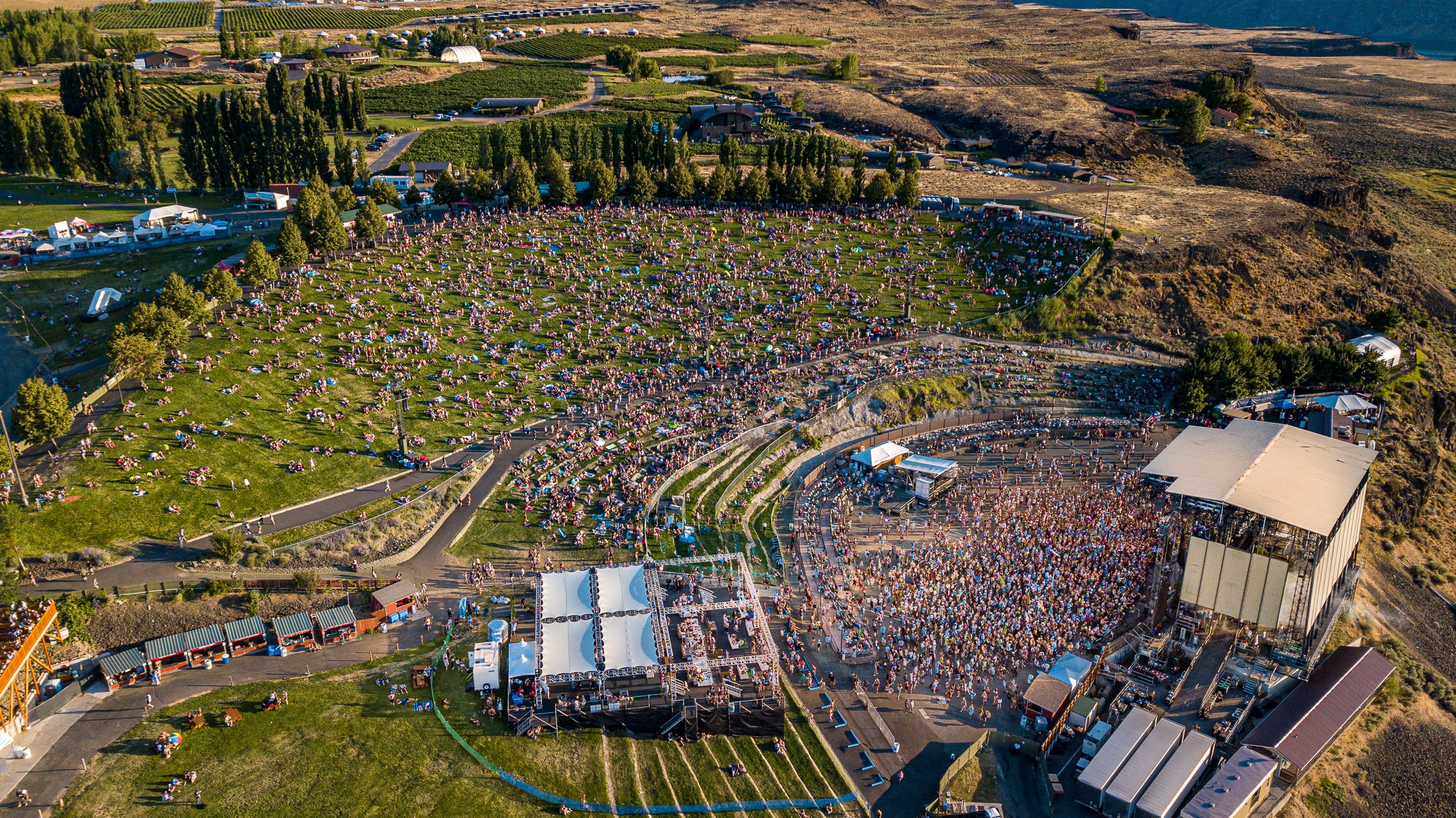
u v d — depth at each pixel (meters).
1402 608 127.12
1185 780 86.56
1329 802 93.44
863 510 131.75
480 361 151.50
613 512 120.75
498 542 115.00
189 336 144.88
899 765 88.88
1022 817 85.19
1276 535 105.50
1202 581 106.94
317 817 77.12
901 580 113.69
